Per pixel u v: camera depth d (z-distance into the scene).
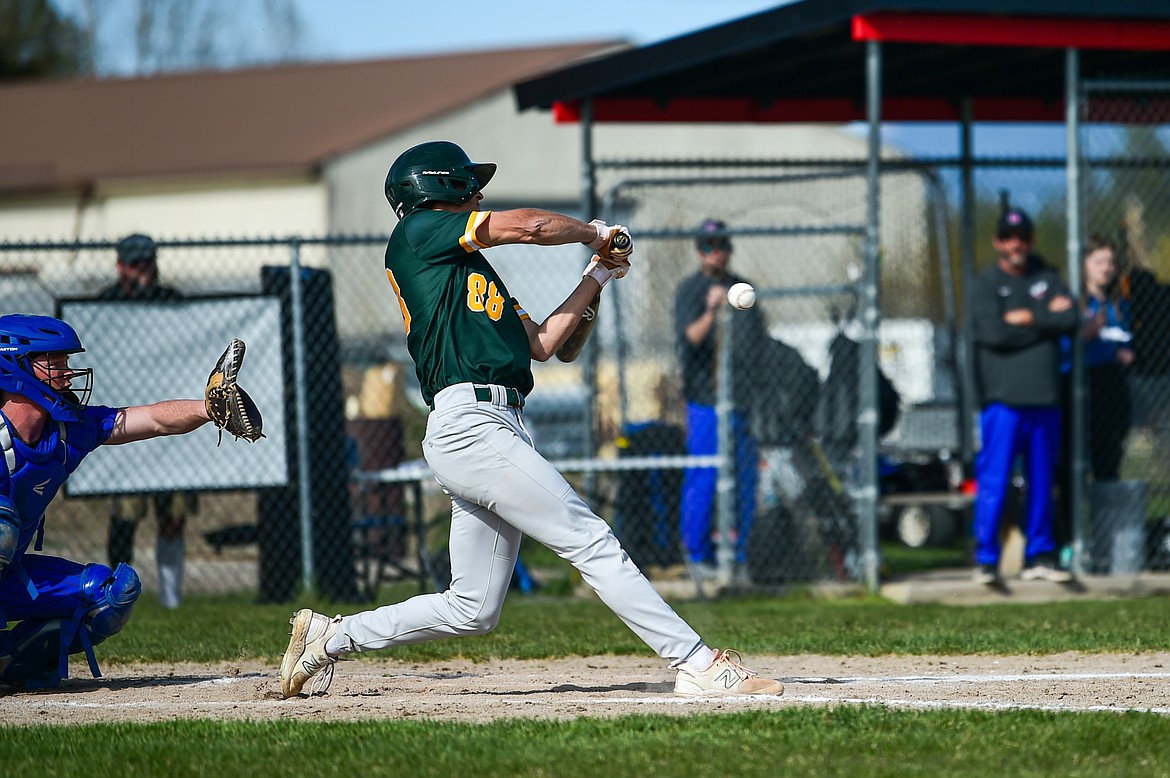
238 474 33.09
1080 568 35.47
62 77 162.25
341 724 16.86
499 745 15.41
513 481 17.48
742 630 26.77
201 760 14.93
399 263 17.81
